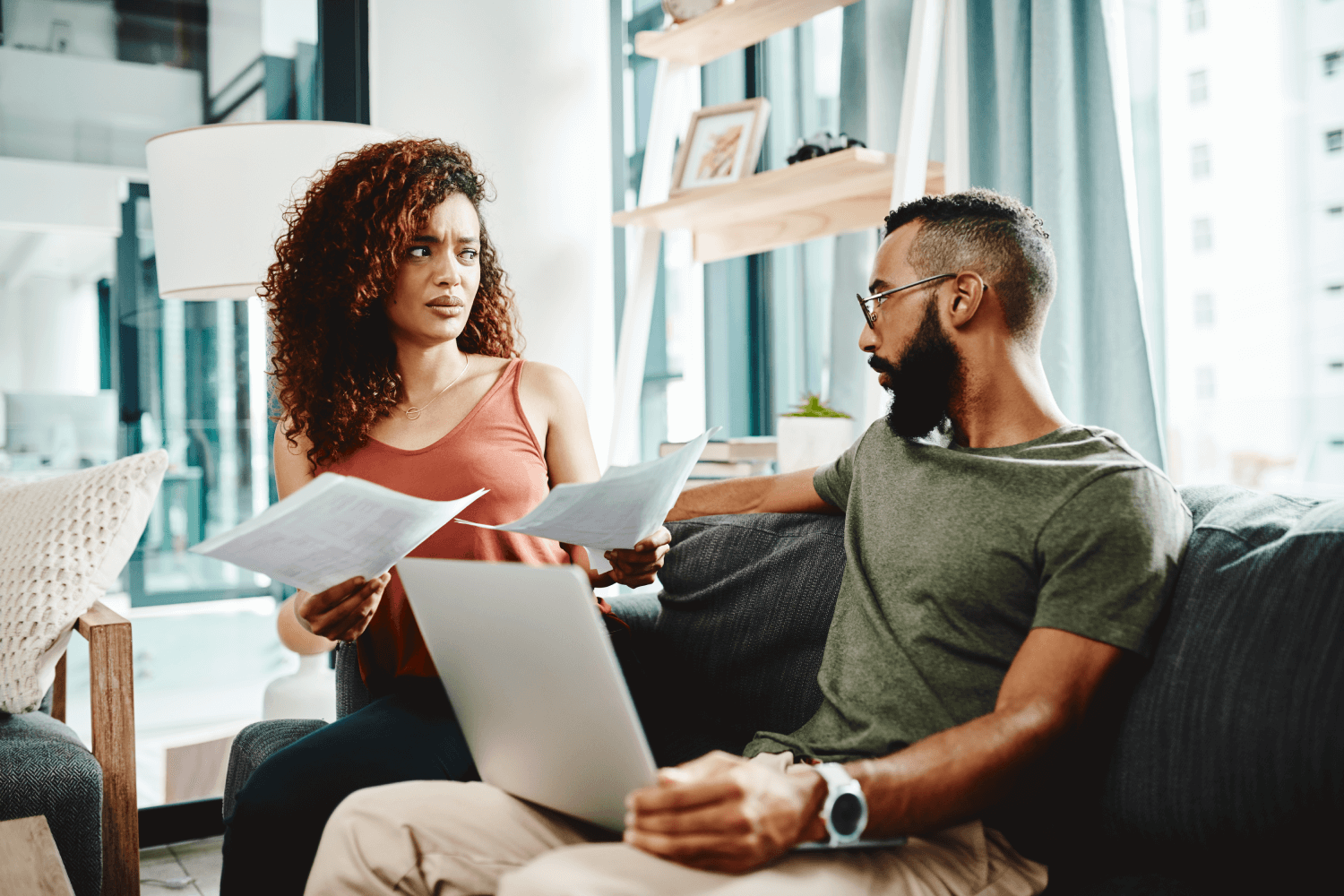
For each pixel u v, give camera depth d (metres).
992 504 1.00
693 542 1.42
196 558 2.43
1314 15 1.54
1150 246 1.73
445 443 1.26
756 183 1.99
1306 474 1.57
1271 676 0.83
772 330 2.82
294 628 1.30
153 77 2.38
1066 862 0.94
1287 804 0.80
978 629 0.99
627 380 2.37
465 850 0.89
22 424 2.27
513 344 1.51
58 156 2.30
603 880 0.71
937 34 1.73
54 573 1.50
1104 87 1.67
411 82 2.26
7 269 2.26
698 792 0.70
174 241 1.82
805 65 2.65
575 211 2.40
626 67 3.01
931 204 1.11
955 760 0.79
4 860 0.94
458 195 1.28
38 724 1.50
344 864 0.89
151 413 2.38
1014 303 1.05
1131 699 0.92
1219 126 1.67
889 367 1.11
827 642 1.14
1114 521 0.91
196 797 2.38
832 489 1.31
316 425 1.28
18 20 2.26
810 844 0.76
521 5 2.30
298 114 2.53
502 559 1.24
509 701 0.88
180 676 2.41
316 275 1.28
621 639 1.33
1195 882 0.87
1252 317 1.64
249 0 2.46
